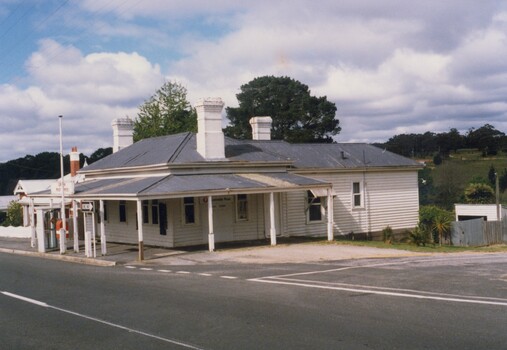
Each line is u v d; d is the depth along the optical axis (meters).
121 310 11.13
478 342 7.83
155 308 11.18
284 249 22.61
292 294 12.24
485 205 43.50
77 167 38.03
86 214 22.47
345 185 30.42
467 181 69.44
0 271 18.88
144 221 25.91
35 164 94.88
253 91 66.75
